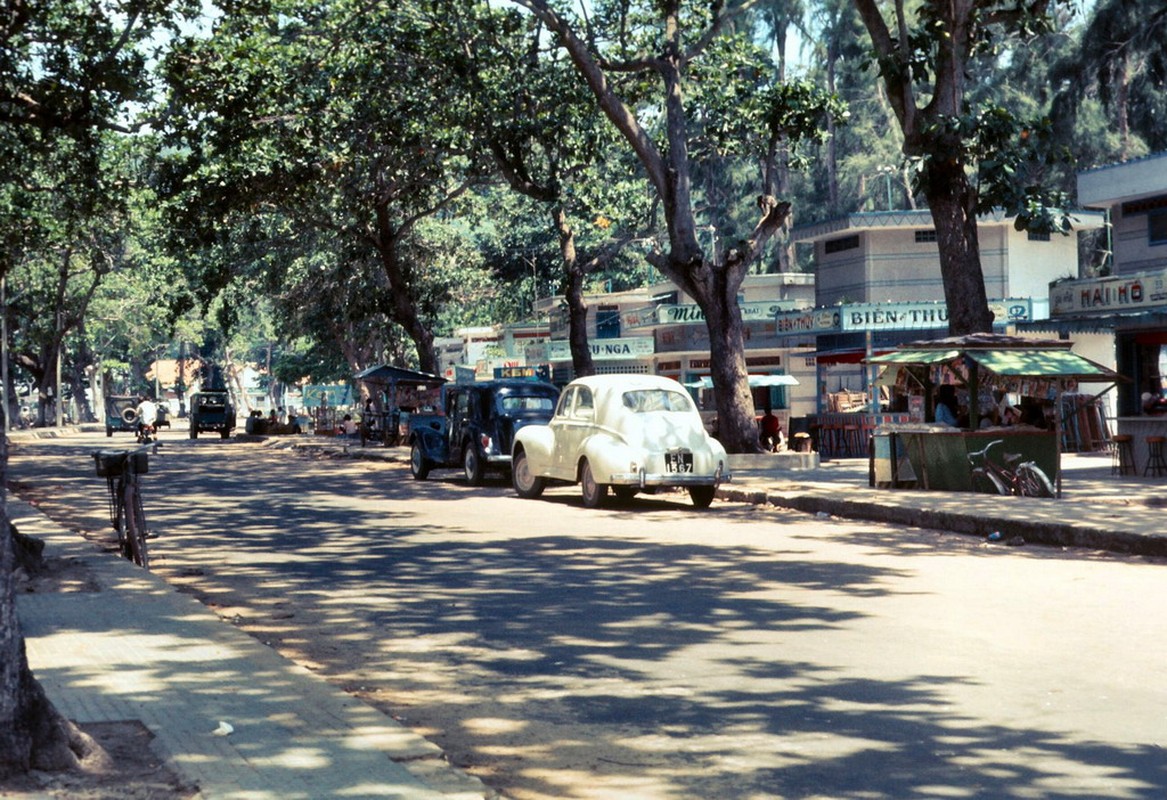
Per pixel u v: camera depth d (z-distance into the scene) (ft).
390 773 17.67
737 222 242.17
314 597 37.68
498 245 254.68
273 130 102.89
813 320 134.72
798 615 33.09
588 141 112.16
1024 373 63.36
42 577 38.09
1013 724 21.83
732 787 18.57
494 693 24.93
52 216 139.64
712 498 69.15
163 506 71.82
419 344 156.04
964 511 54.49
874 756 20.01
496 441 87.71
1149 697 23.73
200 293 155.63
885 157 215.31
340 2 98.89
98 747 18.24
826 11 225.35
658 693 24.61
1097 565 42.83
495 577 41.11
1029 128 77.41
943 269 78.64
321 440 183.01
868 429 110.52
